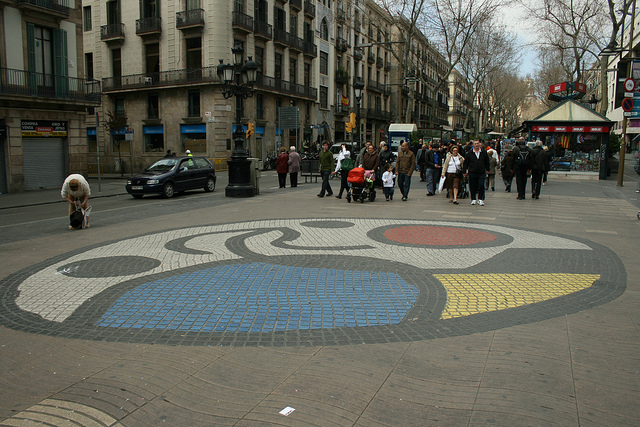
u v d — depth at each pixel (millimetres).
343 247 7617
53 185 22609
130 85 36188
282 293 5262
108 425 2783
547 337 4031
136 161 37438
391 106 64375
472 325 4316
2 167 20453
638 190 16531
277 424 2758
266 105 38250
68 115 22906
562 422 2762
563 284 5617
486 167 12703
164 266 6547
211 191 19578
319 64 45844
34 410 2965
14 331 4328
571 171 23203
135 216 11977
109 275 6141
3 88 20000
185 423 2787
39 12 21391
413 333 4133
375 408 2926
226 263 6648
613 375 3346
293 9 41281
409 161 13930
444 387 3182
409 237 8430
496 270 6246
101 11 37625
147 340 4043
